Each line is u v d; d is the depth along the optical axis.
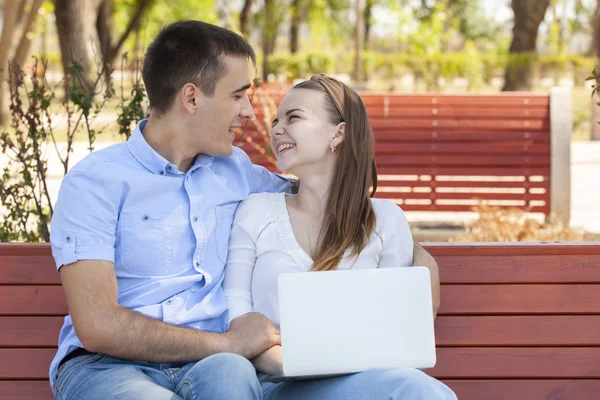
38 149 4.71
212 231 3.21
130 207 3.10
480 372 3.42
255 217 3.24
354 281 2.83
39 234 4.87
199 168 3.27
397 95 8.38
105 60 4.91
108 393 2.80
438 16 31.80
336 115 3.23
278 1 37.03
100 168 3.07
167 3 30.02
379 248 3.23
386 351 2.83
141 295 3.11
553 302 3.43
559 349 3.41
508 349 3.42
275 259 3.19
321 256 3.16
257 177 3.49
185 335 2.93
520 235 6.79
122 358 2.99
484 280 3.45
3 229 4.63
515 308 3.43
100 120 14.63
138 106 4.70
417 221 8.78
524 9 29.16
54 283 3.43
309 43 46.03
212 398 2.70
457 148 8.34
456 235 7.50
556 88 8.34
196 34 3.15
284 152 3.24
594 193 10.70
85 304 2.90
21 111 4.66
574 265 3.43
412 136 8.34
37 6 17.86
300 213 3.27
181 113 3.17
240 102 3.22
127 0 27.05
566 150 8.19
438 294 3.24
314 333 2.81
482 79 28.92
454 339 3.43
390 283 2.83
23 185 4.65
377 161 8.38
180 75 3.13
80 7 21.73
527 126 8.30
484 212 7.57
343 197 3.21
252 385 2.74
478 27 52.53
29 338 3.40
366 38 43.41
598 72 4.22
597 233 7.93
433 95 8.39
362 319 2.82
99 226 3.00
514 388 3.40
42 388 3.38
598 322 3.42
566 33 38.91
